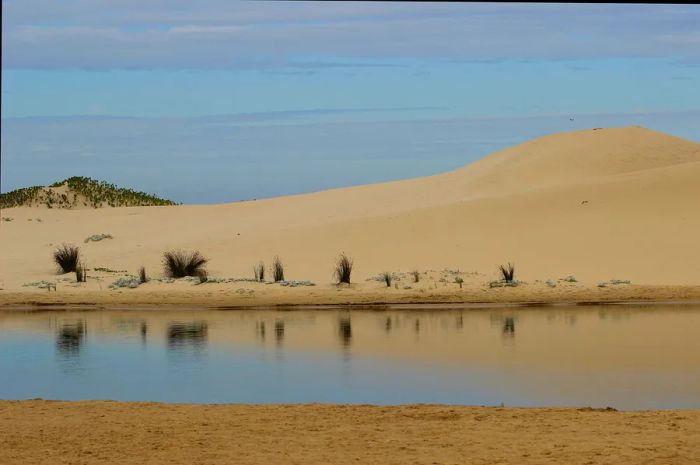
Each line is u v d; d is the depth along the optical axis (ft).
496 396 53.42
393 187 267.59
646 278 126.00
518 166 268.00
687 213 156.15
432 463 34.99
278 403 51.42
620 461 34.86
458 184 259.80
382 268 138.31
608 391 54.39
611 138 282.36
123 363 66.49
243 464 35.35
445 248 148.15
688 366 62.80
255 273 130.72
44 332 84.84
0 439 40.16
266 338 79.25
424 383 57.62
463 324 88.22
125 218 234.38
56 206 292.81
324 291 117.70
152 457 36.65
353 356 68.69
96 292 120.06
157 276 135.85
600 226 152.97
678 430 40.01
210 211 245.45
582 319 91.35
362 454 36.63
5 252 184.24
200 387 57.06
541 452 36.42
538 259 139.64
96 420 44.11
